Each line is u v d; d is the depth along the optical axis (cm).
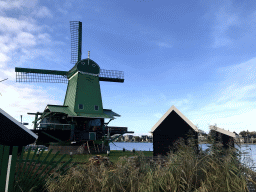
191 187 446
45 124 3275
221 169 476
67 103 3600
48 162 616
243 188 398
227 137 1127
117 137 3450
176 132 1566
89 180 516
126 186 492
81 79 3522
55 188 509
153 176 493
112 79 3938
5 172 512
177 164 502
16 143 1007
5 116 952
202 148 571
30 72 3491
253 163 480
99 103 3562
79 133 3256
